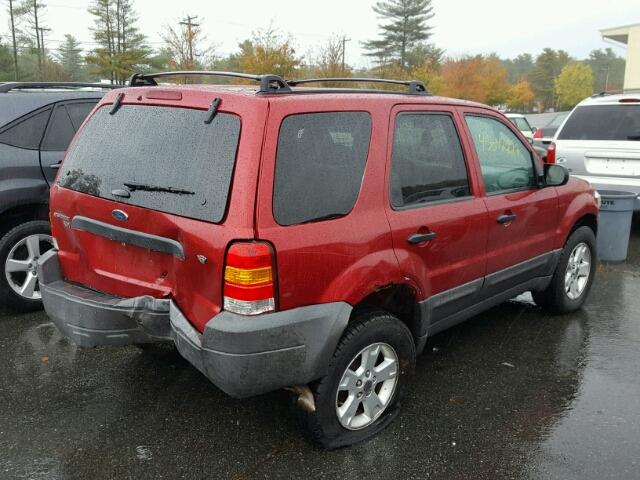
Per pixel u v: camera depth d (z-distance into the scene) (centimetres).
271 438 332
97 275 329
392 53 7588
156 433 335
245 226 265
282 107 281
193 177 283
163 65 6050
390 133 332
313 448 323
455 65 5847
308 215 286
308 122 293
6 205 483
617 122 794
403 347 339
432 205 355
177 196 286
